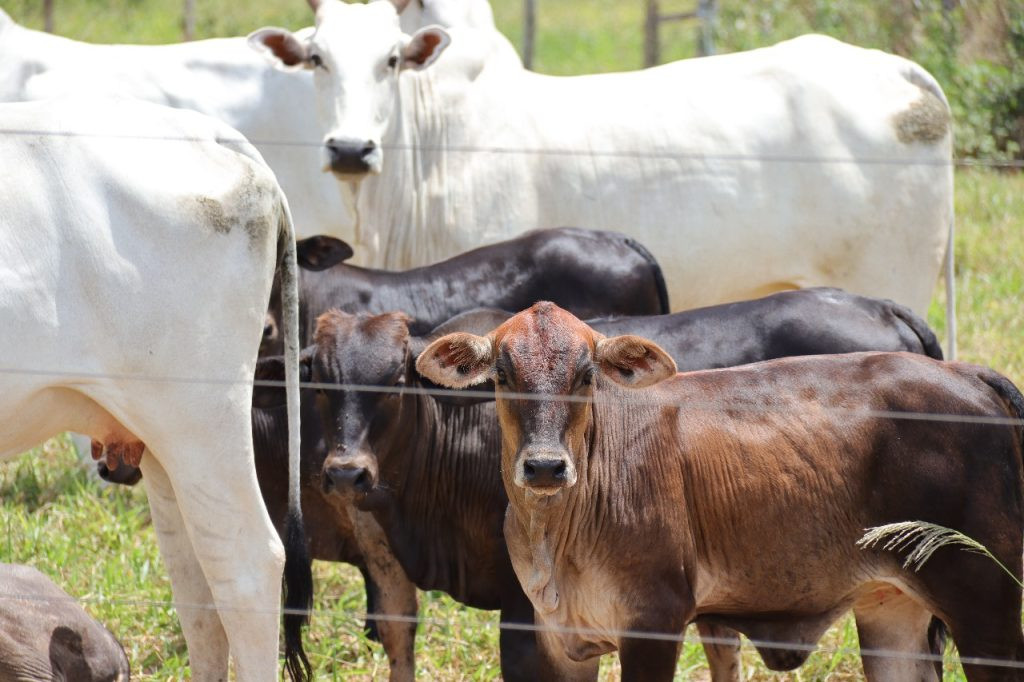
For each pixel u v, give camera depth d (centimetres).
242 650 713
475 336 675
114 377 678
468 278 964
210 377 695
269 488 870
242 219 700
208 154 703
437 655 877
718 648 792
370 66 1045
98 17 2631
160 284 679
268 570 713
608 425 687
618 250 980
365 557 827
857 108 1131
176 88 1170
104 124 689
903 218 1134
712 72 1155
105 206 671
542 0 3250
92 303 668
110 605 901
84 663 693
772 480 695
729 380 720
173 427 691
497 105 1119
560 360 654
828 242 1131
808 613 716
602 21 3023
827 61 1151
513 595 781
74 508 1053
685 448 695
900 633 763
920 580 697
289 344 751
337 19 1066
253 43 1071
